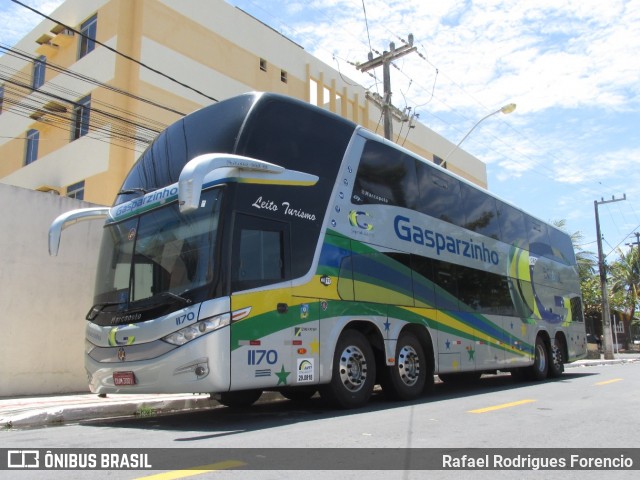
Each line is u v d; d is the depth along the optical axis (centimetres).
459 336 1069
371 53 1919
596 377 1497
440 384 1426
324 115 855
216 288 646
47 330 1098
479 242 1218
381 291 882
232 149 713
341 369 797
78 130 2139
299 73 2772
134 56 2042
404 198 990
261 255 700
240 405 945
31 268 1091
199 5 2292
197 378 621
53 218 1138
